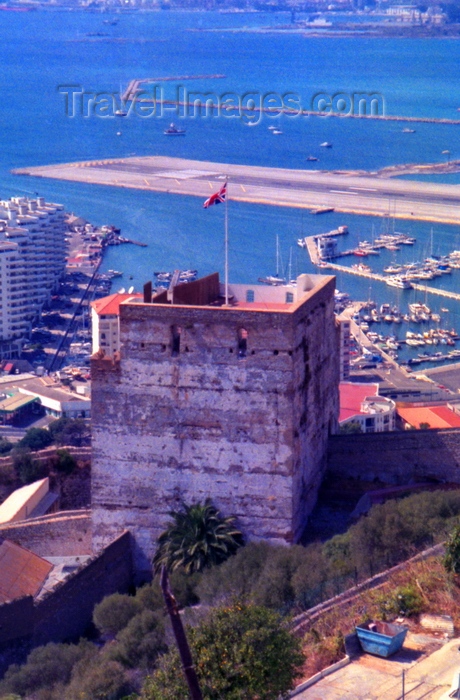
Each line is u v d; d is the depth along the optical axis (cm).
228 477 14450
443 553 11731
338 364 16888
